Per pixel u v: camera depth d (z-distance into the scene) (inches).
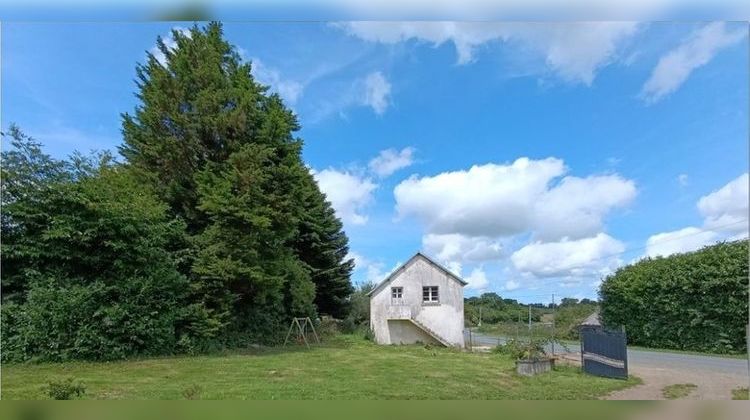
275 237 888.9
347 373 555.2
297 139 1003.9
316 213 1448.1
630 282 1170.6
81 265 662.5
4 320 583.2
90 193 656.4
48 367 556.7
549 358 613.9
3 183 609.6
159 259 728.3
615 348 551.5
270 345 942.4
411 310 1219.2
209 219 855.7
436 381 498.6
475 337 1432.1
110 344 638.5
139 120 876.6
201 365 608.1
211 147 900.0
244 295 879.1
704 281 968.3
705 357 837.8
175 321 735.7
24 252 607.5
